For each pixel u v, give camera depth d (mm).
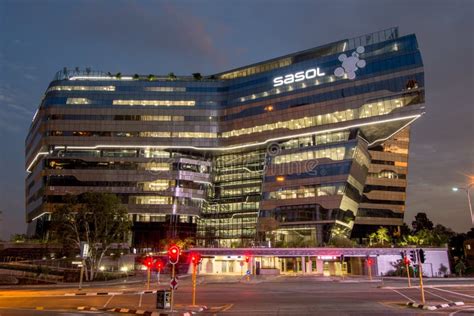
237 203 119000
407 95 94438
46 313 24406
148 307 26953
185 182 115750
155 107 118500
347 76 102562
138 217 112625
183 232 113000
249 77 118938
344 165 98125
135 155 116938
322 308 26750
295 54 118125
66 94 118500
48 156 114938
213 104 119812
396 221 123938
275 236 102062
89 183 113625
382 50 100062
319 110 105062
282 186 105312
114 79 121438
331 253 75438
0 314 23719
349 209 103188
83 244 42500
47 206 111250
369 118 97812
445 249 73562
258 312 24781
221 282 58594
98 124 116312
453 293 38062
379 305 28438
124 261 83438
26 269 69875
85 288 49125
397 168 127000
